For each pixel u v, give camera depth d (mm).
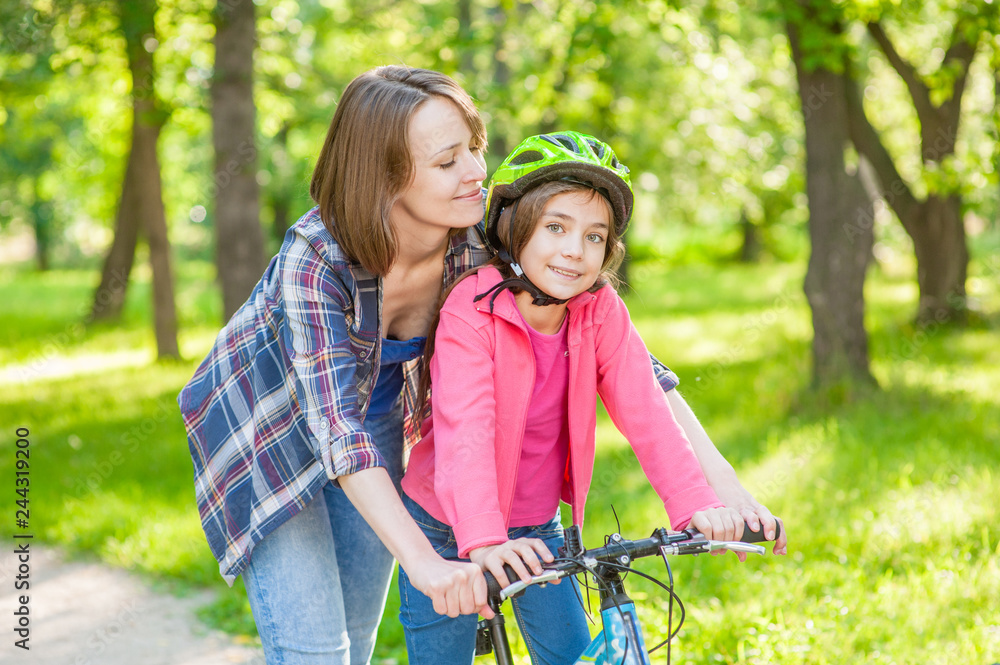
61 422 8141
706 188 17172
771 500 4754
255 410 1900
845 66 7652
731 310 15789
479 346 1787
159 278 11719
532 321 1861
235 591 4160
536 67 9297
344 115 1757
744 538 1681
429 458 1998
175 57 11211
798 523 4332
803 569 3805
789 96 12859
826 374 7250
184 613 4062
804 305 14211
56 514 5391
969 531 4039
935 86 7453
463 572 1474
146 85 9734
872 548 3947
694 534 1604
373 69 1821
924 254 10852
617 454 6062
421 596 2027
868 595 3461
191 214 12742
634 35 10930
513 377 1819
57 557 4887
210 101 9359
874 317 12250
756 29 11109
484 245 1992
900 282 18062
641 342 1955
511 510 1977
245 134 9281
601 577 1560
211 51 11367
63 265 36531
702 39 10398
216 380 1990
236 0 9125
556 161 1709
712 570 3854
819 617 3277
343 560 2178
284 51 12680
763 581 3641
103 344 13828
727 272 25625
